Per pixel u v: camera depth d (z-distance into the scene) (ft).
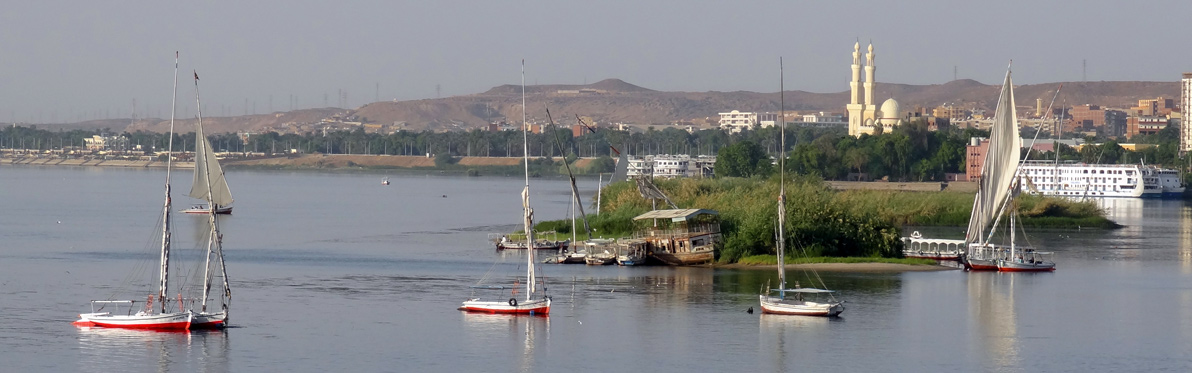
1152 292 604.08
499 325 503.20
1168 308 555.69
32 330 479.82
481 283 622.13
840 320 518.37
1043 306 557.74
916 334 490.90
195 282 625.82
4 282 618.85
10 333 472.85
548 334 485.97
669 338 479.82
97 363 428.97
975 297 581.53
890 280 636.48
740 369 433.48
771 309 531.09
